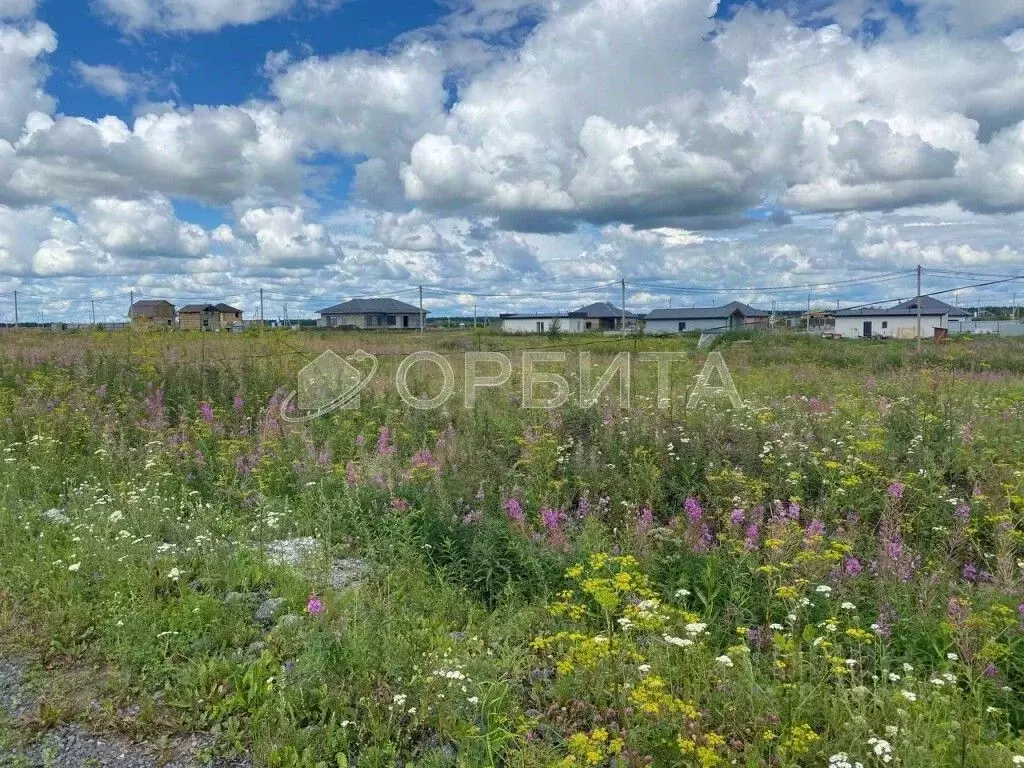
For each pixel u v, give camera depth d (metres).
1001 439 8.61
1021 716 3.81
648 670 3.96
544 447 8.26
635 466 7.70
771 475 7.42
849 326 71.94
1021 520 6.01
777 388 13.72
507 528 6.05
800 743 3.27
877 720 3.61
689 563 5.34
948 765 3.24
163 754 3.72
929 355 20.23
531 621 4.96
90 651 4.69
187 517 7.11
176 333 19.05
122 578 5.40
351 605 5.02
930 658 4.20
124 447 8.63
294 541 6.52
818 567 5.00
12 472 8.02
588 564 5.28
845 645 4.42
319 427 10.23
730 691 3.88
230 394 12.02
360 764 3.60
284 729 3.79
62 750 3.71
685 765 3.36
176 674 4.34
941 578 5.12
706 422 9.30
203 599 5.00
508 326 79.19
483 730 3.79
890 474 7.21
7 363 15.09
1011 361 20.22
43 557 5.84
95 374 12.82
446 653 4.34
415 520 6.35
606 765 3.57
